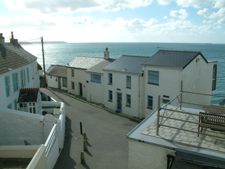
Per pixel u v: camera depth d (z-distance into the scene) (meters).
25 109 19.72
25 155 10.05
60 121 15.95
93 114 27.14
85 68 35.94
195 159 7.65
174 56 23.55
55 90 43.47
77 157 15.15
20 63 21.16
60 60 148.12
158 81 23.62
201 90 25.22
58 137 15.80
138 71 25.66
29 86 25.31
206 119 8.65
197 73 23.73
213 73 28.19
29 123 15.79
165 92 22.92
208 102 27.19
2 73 15.42
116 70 27.67
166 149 8.12
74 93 39.81
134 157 9.05
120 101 28.58
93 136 19.52
